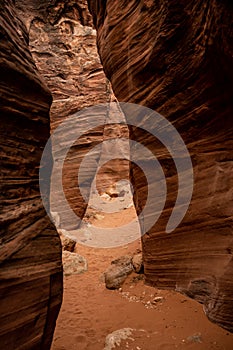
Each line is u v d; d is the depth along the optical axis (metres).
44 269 3.07
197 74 4.24
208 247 4.73
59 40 13.34
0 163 2.92
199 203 4.94
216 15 3.19
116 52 6.02
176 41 4.40
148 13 4.92
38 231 3.28
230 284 4.10
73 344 4.55
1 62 3.01
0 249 2.55
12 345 2.47
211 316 4.34
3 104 3.07
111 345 4.21
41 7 13.05
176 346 3.97
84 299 6.38
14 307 2.56
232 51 3.25
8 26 3.52
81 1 12.98
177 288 5.46
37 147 3.82
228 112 4.16
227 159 4.45
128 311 5.43
